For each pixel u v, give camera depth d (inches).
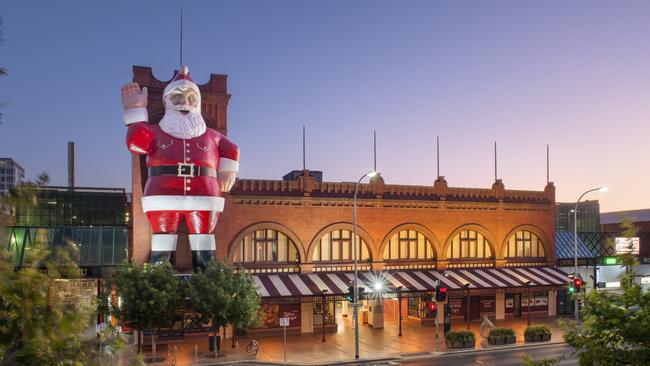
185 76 1533.0
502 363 1259.8
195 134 1503.4
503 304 1961.1
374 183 1852.9
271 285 1610.5
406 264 1892.2
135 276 1275.8
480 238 2034.9
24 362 244.5
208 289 1302.9
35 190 261.6
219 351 1406.3
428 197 1929.1
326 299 1750.7
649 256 2576.3
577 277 1699.1
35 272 258.8
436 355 1369.3
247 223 1675.7
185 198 1475.1
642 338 400.2
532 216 2102.6
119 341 294.0
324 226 1771.7
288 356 1363.2
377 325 1786.4
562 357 478.6
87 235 1657.2
